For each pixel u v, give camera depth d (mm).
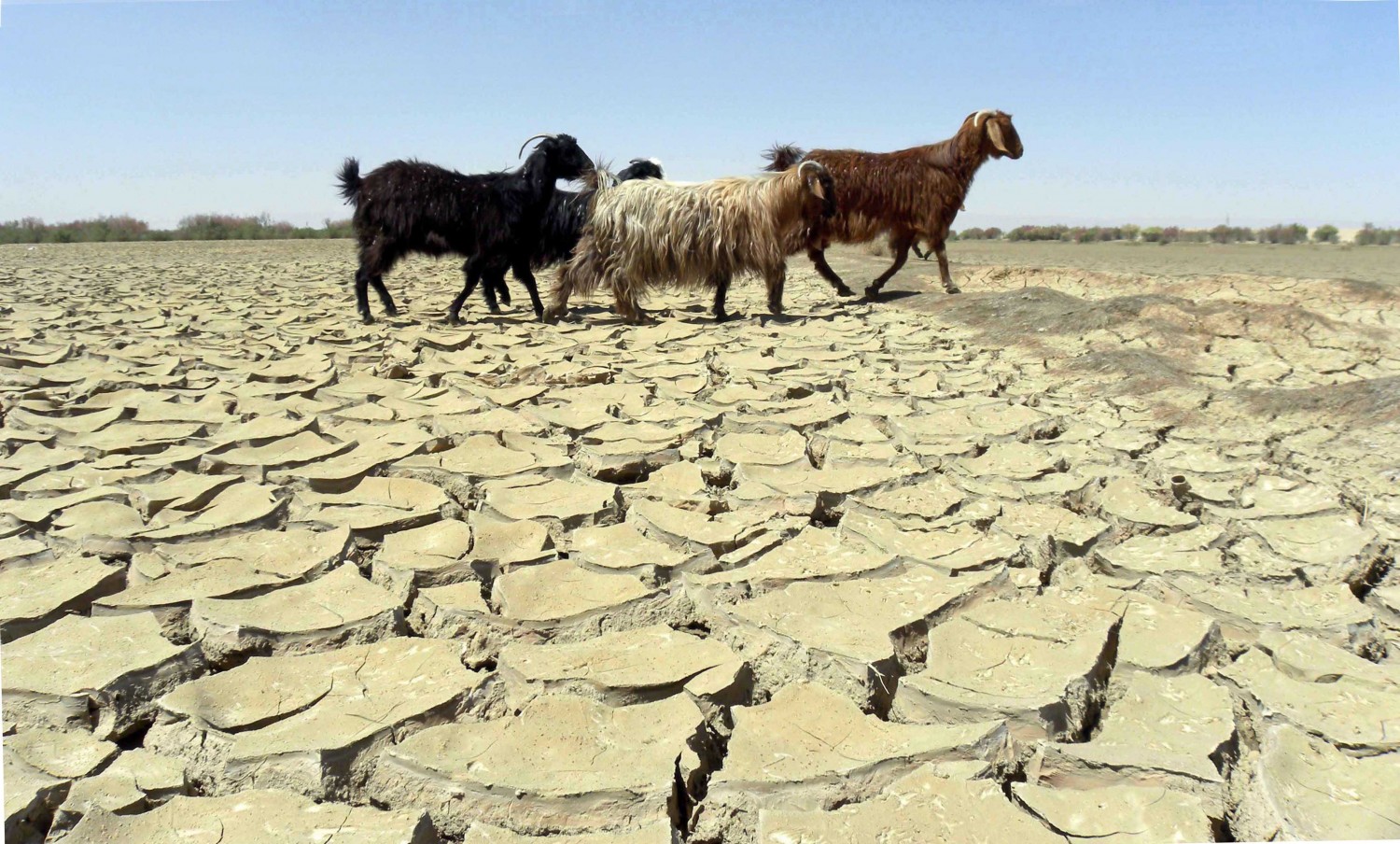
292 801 2090
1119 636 2910
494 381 6914
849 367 7250
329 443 4816
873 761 2199
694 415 5562
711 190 9328
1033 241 41156
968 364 7586
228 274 16641
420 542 3596
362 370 7137
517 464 4562
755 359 7453
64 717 2467
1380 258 23297
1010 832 2010
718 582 3240
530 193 9562
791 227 9578
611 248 9320
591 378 6871
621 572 3381
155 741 2363
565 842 2016
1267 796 2180
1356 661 2721
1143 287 13094
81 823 1994
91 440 4934
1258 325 8406
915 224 11422
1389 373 7066
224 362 7125
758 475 4508
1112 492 4160
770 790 2141
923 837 2000
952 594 3141
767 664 2834
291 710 2449
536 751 2291
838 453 4816
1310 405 5543
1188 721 2463
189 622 2975
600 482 4371
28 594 3078
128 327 9195
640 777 2170
